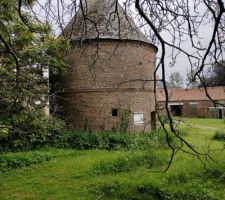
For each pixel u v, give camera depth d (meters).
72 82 25.98
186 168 13.87
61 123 21.45
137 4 3.96
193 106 59.50
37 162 17.91
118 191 12.22
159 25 4.66
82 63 25.41
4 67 15.16
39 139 20.91
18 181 14.61
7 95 10.73
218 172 13.30
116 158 16.67
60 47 18.75
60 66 22.69
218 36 4.53
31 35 17.44
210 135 29.38
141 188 12.16
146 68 27.23
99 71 25.45
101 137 22.89
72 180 14.47
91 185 13.45
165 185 12.34
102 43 24.95
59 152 20.23
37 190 13.27
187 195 11.53
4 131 14.91
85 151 21.28
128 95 26.06
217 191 11.75
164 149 17.72
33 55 17.98
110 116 25.70
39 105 16.73
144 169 15.05
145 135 24.25
